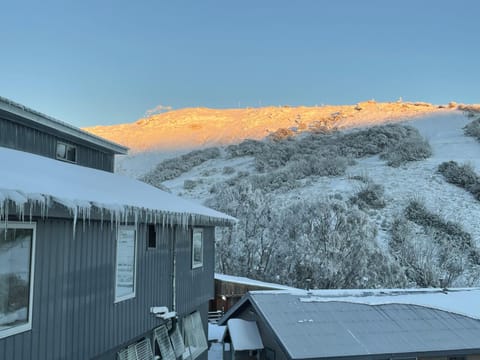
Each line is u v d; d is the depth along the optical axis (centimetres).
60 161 849
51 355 529
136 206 577
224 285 1931
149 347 833
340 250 2088
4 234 462
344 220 2147
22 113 746
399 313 931
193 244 1078
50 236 532
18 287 480
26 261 493
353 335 812
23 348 483
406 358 780
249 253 2361
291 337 792
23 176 454
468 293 1094
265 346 927
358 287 2033
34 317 502
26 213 414
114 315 687
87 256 613
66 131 874
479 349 782
